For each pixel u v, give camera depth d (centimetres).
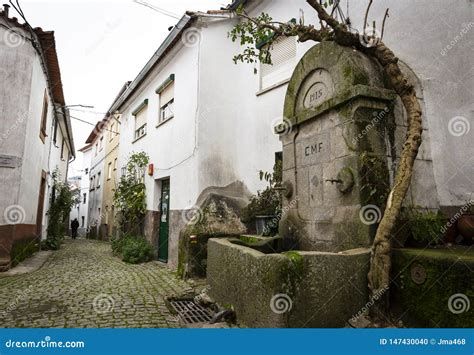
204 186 812
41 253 1180
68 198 1571
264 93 820
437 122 465
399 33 515
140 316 459
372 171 407
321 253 340
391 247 351
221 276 482
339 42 454
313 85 523
